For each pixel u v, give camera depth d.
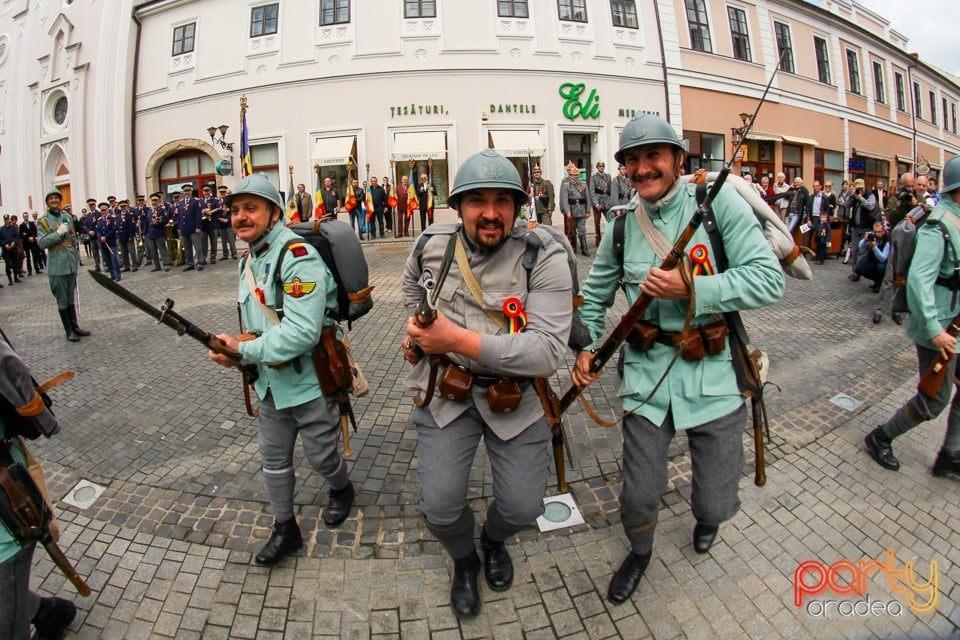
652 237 2.00
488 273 1.88
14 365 1.67
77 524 2.85
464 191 1.71
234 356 2.14
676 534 2.59
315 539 2.65
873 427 3.52
